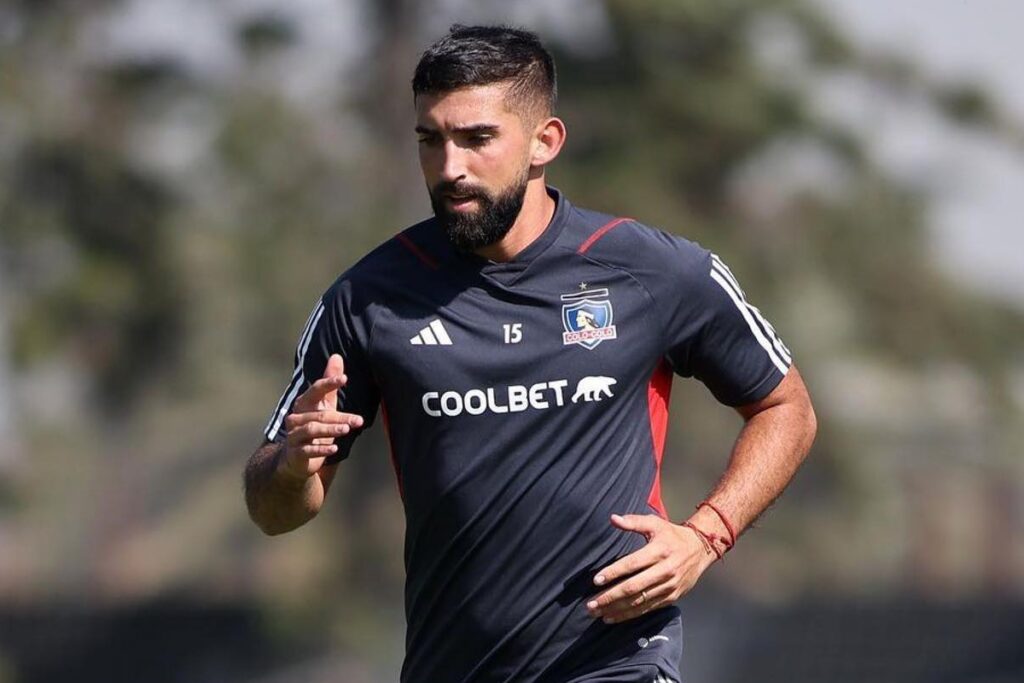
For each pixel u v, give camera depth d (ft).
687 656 270.67
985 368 299.17
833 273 286.46
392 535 258.37
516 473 53.11
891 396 301.84
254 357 269.03
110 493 311.27
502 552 53.31
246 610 297.33
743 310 55.06
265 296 260.83
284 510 55.16
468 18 272.10
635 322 53.67
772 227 283.59
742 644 269.64
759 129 272.10
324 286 262.06
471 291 53.72
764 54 282.15
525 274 53.57
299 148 268.00
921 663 254.27
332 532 258.37
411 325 53.72
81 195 269.23
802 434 55.88
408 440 54.13
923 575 312.09
